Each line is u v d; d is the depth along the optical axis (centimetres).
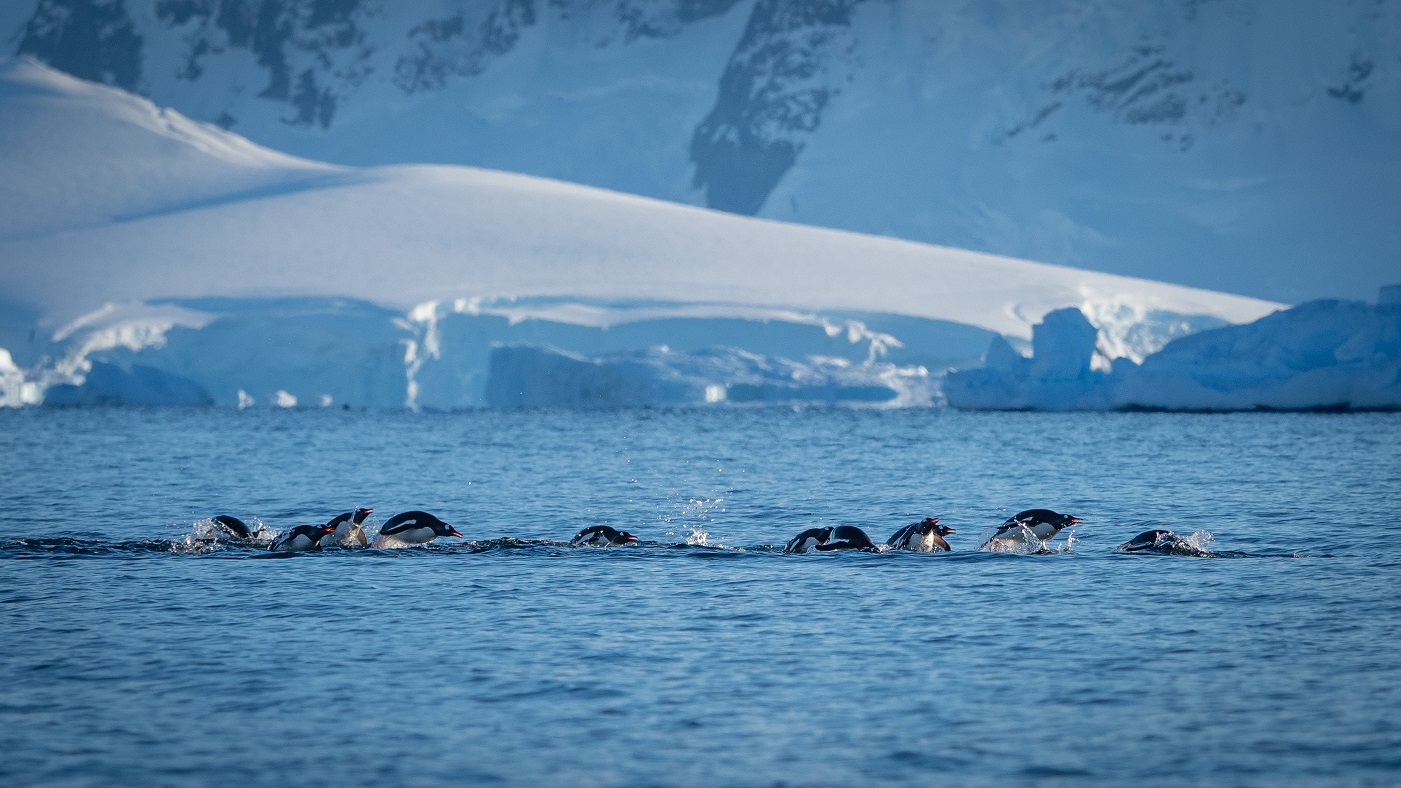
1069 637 6034
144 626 6288
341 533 8744
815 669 5509
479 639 6041
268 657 5716
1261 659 5625
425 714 4925
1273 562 8138
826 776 4291
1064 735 4659
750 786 4216
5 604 6788
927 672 5453
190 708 4991
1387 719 4791
